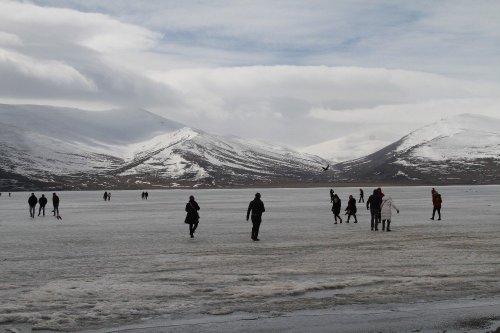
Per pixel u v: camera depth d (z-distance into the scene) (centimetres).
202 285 1402
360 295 1281
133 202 9350
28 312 1134
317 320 1078
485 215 4372
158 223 3884
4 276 1563
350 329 1020
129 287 1375
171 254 2044
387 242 2384
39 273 1616
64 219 4428
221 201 9188
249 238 2647
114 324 1054
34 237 2798
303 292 1310
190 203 2697
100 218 4575
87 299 1247
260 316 1107
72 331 1011
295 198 10688
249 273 1579
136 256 1997
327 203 7788
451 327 1031
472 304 1196
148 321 1074
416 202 7669
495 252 2002
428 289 1339
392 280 1445
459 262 1759
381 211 2962
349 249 2142
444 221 3681
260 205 2534
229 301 1226
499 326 1036
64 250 2208
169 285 1402
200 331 1012
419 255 1936
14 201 10725
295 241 2480
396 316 1105
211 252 2091
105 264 1795
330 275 1536
